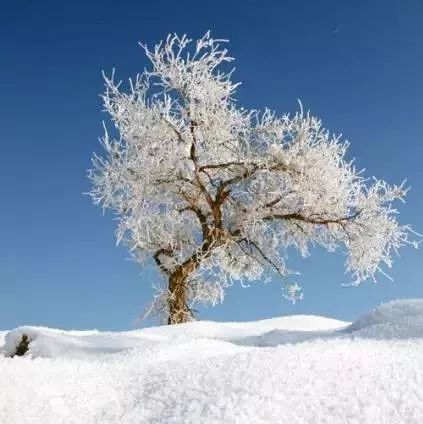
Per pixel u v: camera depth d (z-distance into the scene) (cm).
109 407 342
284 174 1302
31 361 402
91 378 382
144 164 1238
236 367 367
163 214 1313
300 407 304
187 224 1374
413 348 409
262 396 314
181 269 1284
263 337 809
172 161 1250
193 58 1276
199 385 346
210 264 1330
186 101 1266
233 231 1345
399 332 572
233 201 1355
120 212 1276
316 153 1285
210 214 1373
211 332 927
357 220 1302
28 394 339
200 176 1320
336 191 1284
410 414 296
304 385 328
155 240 1295
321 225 1350
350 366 357
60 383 365
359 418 293
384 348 407
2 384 344
